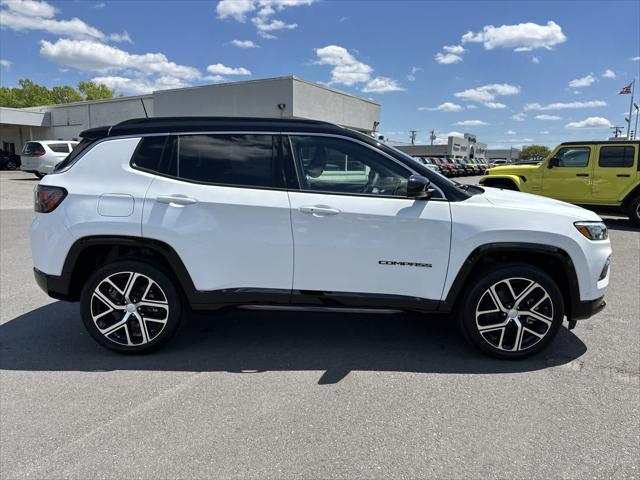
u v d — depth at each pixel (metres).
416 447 2.55
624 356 3.74
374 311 3.60
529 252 3.54
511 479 2.31
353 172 3.57
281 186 3.54
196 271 3.54
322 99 29.59
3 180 22.72
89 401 3.03
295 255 3.50
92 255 3.78
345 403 3.01
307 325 4.44
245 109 28.25
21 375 3.40
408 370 3.50
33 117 37.34
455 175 38.81
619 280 6.10
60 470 2.36
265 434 2.67
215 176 3.57
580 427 2.74
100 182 3.57
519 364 3.60
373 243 3.47
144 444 2.57
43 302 5.07
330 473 2.34
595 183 11.02
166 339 3.70
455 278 3.51
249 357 3.72
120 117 34.34
